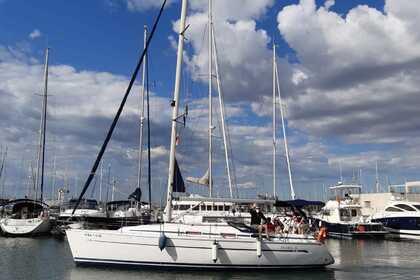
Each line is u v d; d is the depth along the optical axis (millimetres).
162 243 16250
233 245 16719
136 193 26641
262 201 18109
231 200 17938
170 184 18219
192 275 16141
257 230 17328
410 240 35406
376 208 46500
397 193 45812
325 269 18109
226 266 16703
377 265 19969
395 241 34719
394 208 38344
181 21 19141
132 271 16422
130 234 16625
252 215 17766
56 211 35188
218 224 17234
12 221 30188
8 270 17516
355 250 27625
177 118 18641
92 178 19938
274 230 17750
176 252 16438
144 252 16484
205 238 16562
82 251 16859
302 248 17406
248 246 16812
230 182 28562
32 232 30141
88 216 27766
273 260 17062
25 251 23391
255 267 16969
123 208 35219
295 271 17406
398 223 37000
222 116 29219
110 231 16812
